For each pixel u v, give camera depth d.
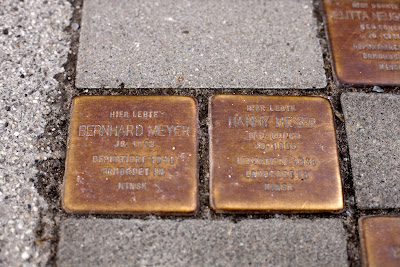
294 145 0.55
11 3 0.60
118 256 0.53
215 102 0.56
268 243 0.53
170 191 0.54
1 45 0.58
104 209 0.53
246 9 0.60
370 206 0.54
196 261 0.53
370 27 0.60
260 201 0.54
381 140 0.56
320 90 0.58
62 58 0.58
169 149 0.55
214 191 0.54
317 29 0.60
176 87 0.57
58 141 0.56
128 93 0.57
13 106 0.56
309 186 0.54
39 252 0.53
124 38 0.59
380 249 0.53
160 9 0.60
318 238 0.54
